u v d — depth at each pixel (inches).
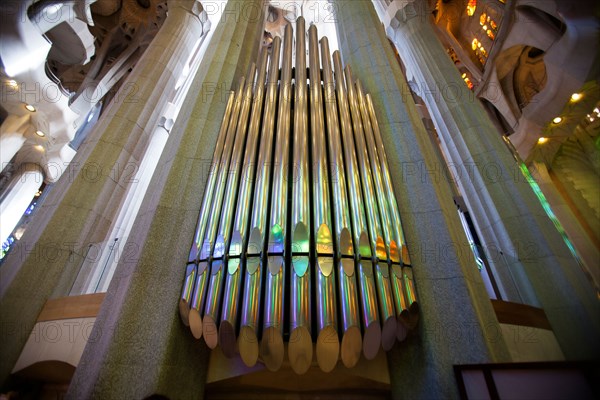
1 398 115.0
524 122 416.8
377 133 158.2
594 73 262.7
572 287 160.4
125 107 225.3
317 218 112.0
